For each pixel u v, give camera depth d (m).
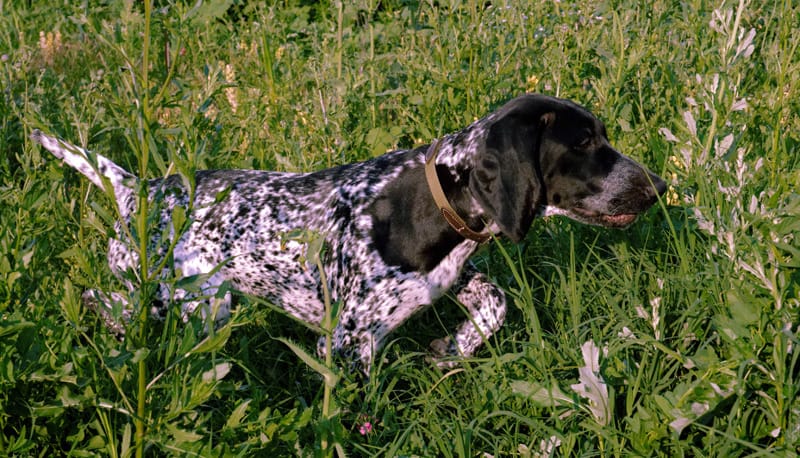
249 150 5.62
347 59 6.04
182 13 2.74
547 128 3.64
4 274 2.91
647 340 3.04
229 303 4.10
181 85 2.54
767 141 4.66
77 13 2.42
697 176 3.81
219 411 3.24
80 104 5.67
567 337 3.69
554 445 2.92
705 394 2.83
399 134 5.30
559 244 4.52
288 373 3.97
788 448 2.76
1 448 2.74
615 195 3.62
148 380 2.87
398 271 3.67
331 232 3.83
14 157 5.34
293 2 9.19
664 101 5.47
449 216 3.62
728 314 3.25
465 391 3.48
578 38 5.59
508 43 5.65
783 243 2.83
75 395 2.61
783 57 4.37
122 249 4.14
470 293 4.00
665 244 4.32
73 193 5.28
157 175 5.73
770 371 2.86
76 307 2.56
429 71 5.42
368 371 3.71
